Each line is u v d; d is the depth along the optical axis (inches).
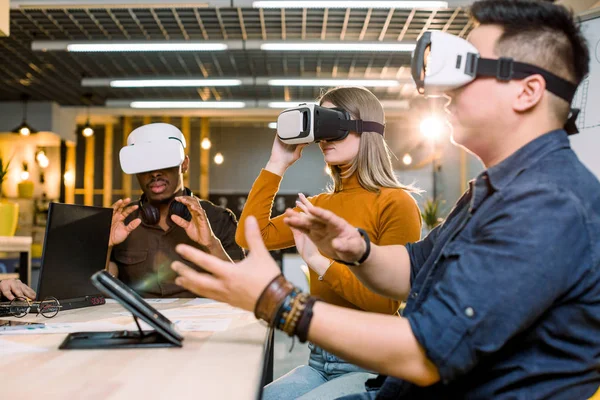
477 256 31.8
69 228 64.9
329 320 32.3
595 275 31.6
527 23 35.6
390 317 32.8
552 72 35.4
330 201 69.2
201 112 404.2
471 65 36.1
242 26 239.6
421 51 37.6
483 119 36.5
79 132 473.7
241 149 499.5
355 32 250.7
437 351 30.3
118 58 295.9
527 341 33.1
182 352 40.3
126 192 466.9
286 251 293.6
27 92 365.1
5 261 306.8
